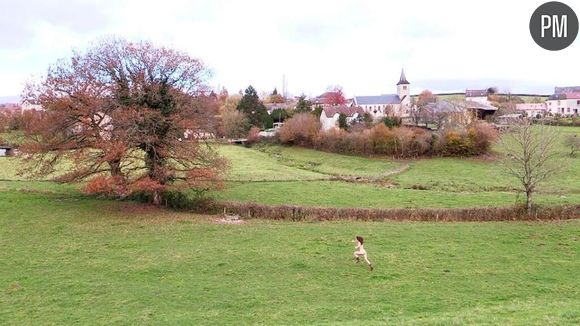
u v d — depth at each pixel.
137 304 23.98
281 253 32.28
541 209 43.34
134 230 37.84
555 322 17.83
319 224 40.75
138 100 44.31
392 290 25.80
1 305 23.92
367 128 95.50
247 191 53.91
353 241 32.94
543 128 50.06
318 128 100.31
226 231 37.97
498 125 94.88
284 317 22.08
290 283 26.98
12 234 36.34
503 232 37.66
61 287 26.31
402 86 186.50
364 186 59.34
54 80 44.22
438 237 36.28
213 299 24.61
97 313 22.88
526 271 28.83
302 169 78.69
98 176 44.38
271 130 119.69
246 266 29.78
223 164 47.53
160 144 44.66
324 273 28.61
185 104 46.25
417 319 20.08
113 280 27.44
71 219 40.69
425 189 59.06
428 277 27.81
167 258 31.17
